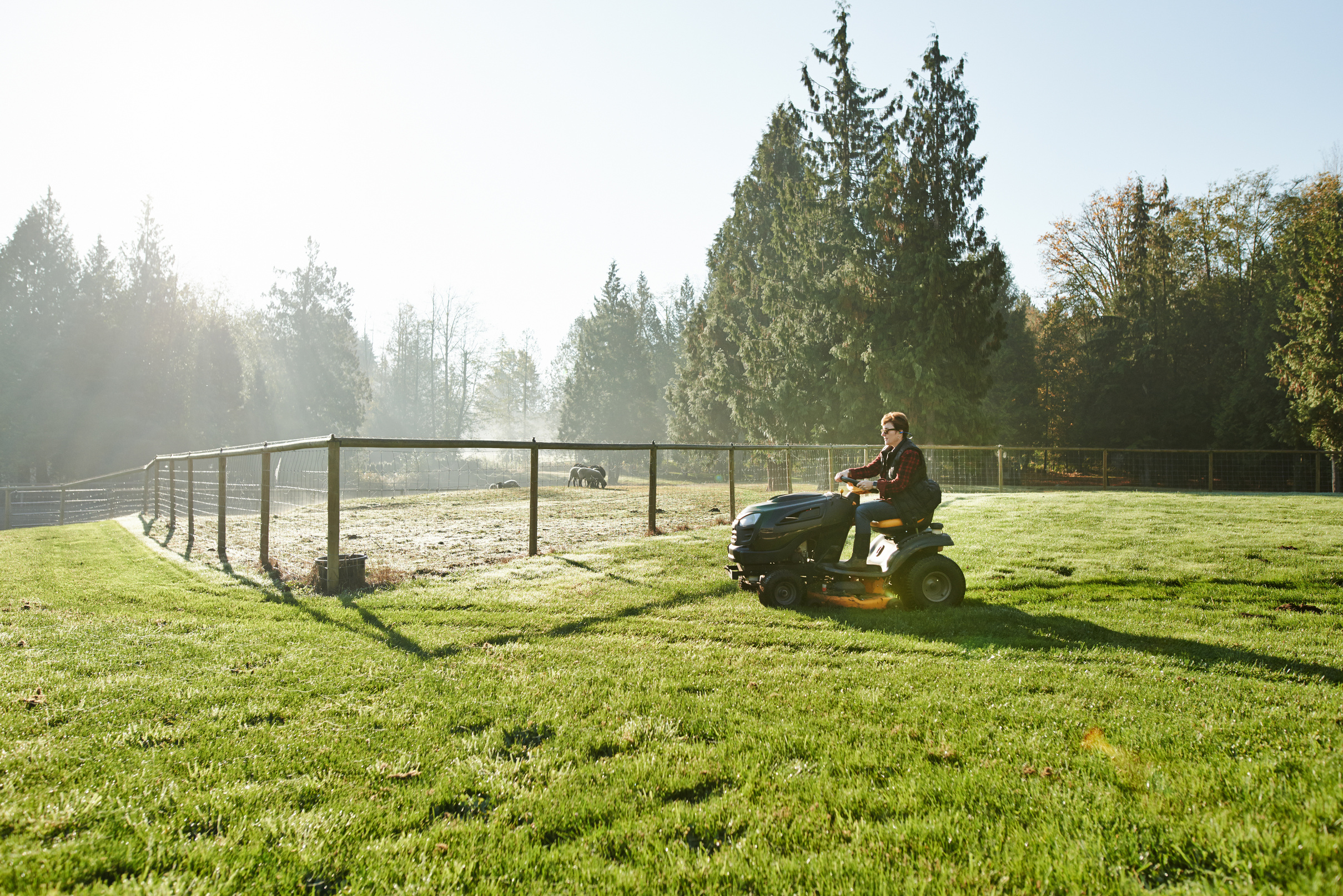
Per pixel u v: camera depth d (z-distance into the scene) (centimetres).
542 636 573
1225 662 468
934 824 268
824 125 3102
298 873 244
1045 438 4338
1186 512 1244
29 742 354
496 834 270
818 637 555
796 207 3198
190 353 5284
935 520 1226
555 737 363
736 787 309
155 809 289
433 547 1109
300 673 470
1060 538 987
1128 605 639
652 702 410
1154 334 3934
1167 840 251
